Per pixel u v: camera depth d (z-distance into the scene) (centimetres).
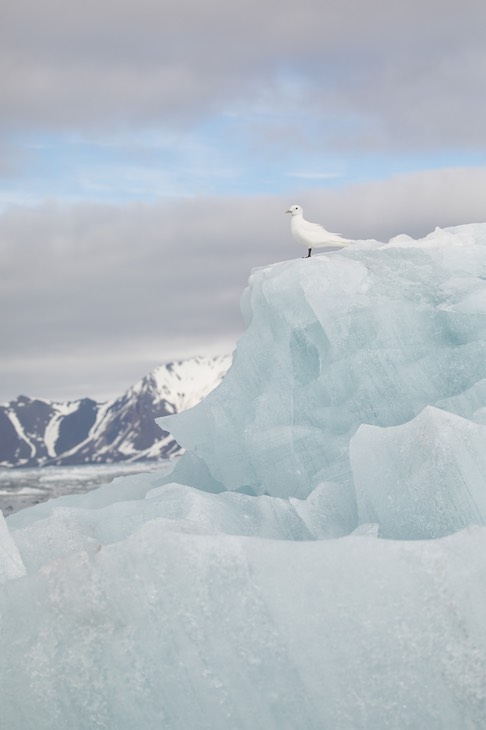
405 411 821
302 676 481
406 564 490
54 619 513
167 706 490
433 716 467
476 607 478
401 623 481
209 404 933
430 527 615
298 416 862
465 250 872
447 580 484
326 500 726
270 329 915
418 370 830
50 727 499
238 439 902
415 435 643
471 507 605
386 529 636
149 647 500
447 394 816
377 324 847
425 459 629
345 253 911
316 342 873
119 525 687
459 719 465
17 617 518
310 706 477
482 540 494
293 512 724
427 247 883
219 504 700
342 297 856
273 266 924
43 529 659
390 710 470
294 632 488
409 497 630
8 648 511
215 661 491
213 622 496
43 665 505
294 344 882
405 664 475
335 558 497
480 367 811
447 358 828
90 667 502
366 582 489
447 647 475
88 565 519
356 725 471
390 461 650
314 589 494
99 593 512
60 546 648
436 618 479
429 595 483
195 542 511
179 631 498
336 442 829
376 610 484
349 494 731
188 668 492
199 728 484
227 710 482
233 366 938
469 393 775
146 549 512
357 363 841
